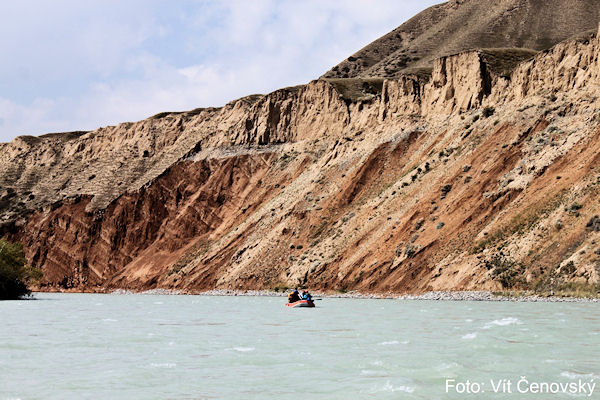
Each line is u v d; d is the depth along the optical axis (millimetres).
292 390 21766
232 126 148375
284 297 89562
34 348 32969
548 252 67188
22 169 181750
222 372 25281
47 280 140375
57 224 148750
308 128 136375
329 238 98812
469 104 105250
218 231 127000
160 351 31438
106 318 53750
